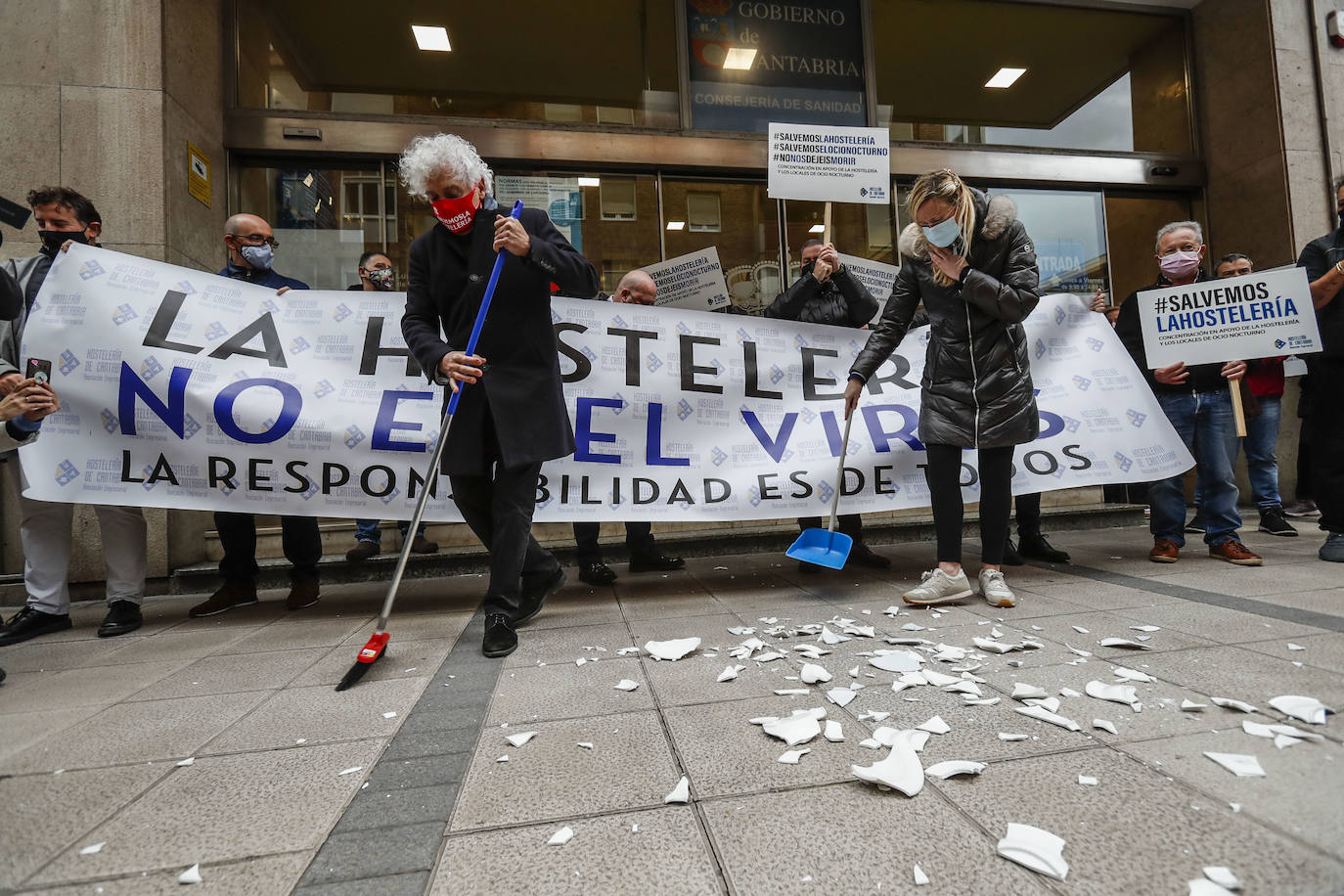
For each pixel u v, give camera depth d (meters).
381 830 1.16
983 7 5.66
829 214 3.58
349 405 3.14
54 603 2.89
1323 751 1.29
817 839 1.08
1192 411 3.54
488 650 2.22
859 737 1.47
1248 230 5.52
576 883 0.99
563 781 1.32
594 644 2.32
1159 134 5.86
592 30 5.14
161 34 3.89
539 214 2.50
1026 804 1.16
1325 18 5.41
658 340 3.44
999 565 2.75
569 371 3.33
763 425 3.45
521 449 2.33
